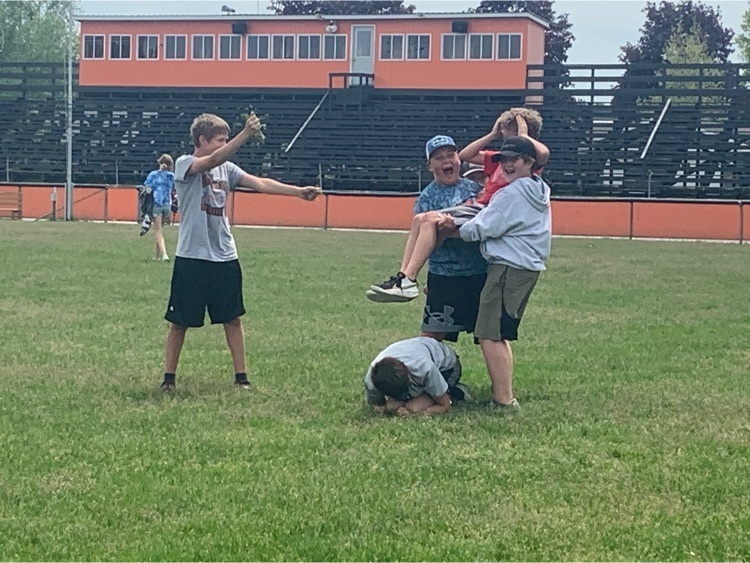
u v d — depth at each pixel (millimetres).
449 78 49906
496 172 7742
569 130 45500
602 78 47750
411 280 7375
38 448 6316
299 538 4895
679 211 36250
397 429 6820
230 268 8086
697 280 17875
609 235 36750
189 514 5199
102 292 14273
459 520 5137
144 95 52375
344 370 8867
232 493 5504
